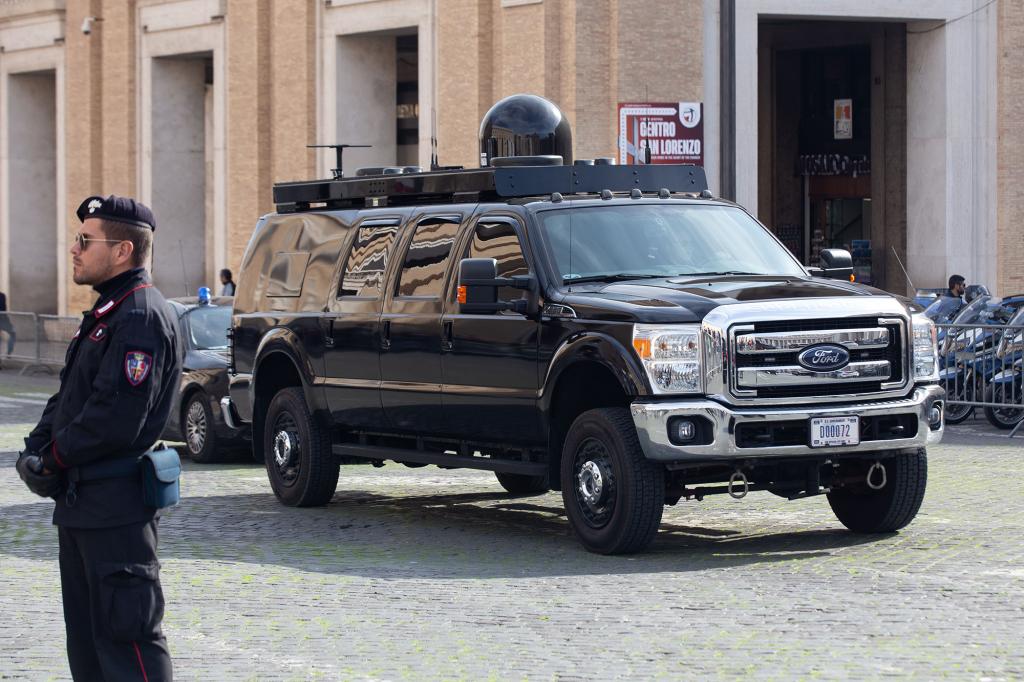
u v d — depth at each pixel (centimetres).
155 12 4659
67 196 5022
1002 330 2425
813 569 1220
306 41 4175
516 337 1379
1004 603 1079
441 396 1468
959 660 923
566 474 1331
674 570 1231
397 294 1541
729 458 1255
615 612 1077
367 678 905
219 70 4447
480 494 1769
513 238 1418
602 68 3594
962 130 3875
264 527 1516
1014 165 3916
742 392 1255
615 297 1316
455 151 3816
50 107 5366
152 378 727
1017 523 1447
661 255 1413
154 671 739
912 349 1323
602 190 1495
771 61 4550
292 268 1716
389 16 3972
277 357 1719
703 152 3366
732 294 1292
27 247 5350
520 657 951
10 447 2314
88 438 720
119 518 730
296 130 4219
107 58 4850
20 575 1255
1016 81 3906
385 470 2002
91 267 739
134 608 733
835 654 943
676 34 3625
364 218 1625
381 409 1549
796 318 1272
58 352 3916
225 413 1806
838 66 4491
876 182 4284
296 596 1153
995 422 2444
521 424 1384
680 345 1254
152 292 743
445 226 1505
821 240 4569
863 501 1395
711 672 905
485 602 1120
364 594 1158
